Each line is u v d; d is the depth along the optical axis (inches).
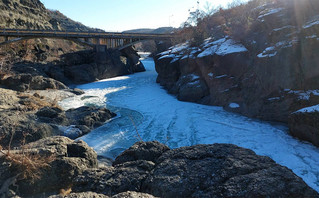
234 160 157.0
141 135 478.9
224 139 443.5
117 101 796.0
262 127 494.6
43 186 194.9
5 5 1814.7
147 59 2920.8
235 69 663.8
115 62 1598.2
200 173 150.9
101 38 1637.6
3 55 1184.8
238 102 633.0
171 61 984.3
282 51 521.0
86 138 463.2
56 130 455.5
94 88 1095.6
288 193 116.0
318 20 504.4
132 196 117.6
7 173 183.8
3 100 542.9
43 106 575.5
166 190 141.1
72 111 596.4
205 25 1204.5
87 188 161.6
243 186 125.8
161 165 170.9
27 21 1914.4
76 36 1524.4
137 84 1189.1
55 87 922.7
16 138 379.6
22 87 765.9
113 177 169.0
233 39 758.5
